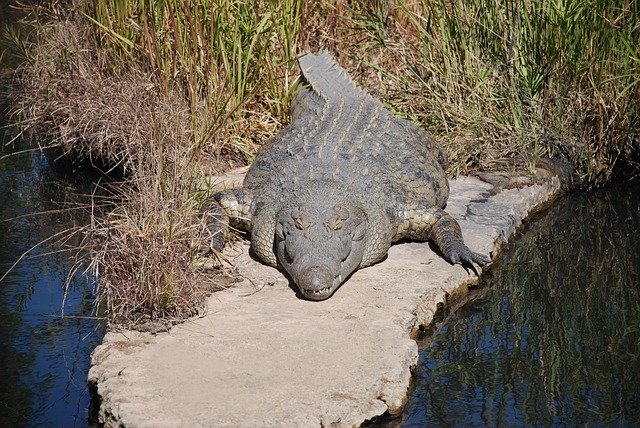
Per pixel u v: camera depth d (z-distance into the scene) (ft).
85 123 28.07
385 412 15.49
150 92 26.61
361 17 30.60
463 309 20.68
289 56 28.48
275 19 28.12
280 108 28.55
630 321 20.29
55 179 28.71
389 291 19.67
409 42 30.60
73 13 31.24
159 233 18.48
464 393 17.01
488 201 25.25
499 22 28.60
